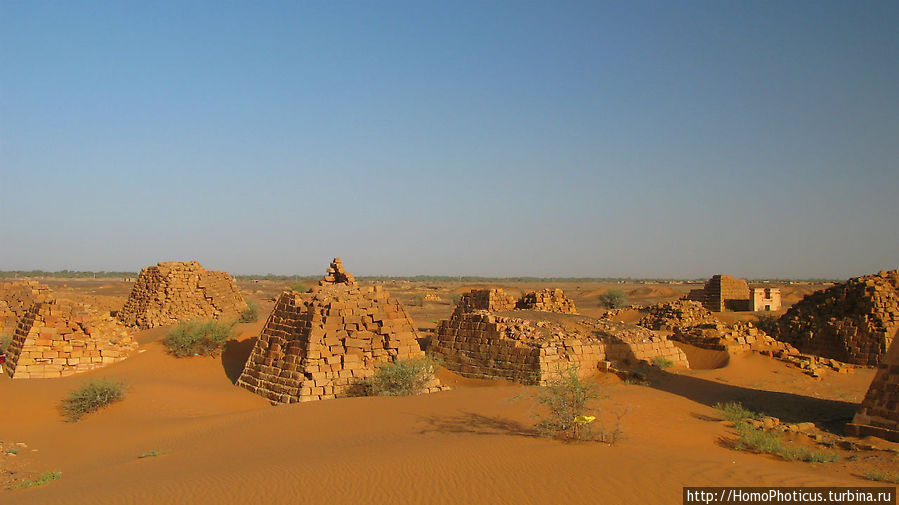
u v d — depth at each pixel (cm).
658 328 4641
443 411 2081
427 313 8275
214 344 3472
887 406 1886
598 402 2219
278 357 2748
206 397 2666
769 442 1728
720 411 2242
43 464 1816
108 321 3359
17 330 3155
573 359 2927
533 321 3353
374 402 2280
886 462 1572
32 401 2391
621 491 1124
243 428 2002
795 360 3384
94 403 2344
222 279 5312
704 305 6600
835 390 2867
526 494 1124
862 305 3756
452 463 1348
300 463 1432
